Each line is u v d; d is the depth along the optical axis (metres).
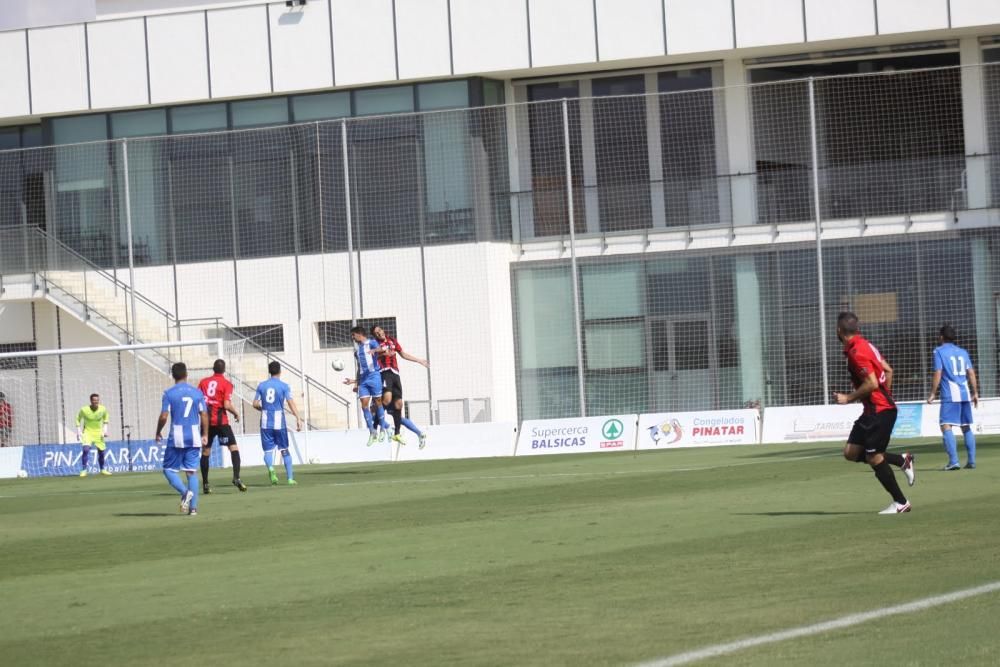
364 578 21.03
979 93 69.00
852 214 67.94
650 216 70.75
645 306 69.75
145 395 72.94
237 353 70.12
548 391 70.44
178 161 73.12
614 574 20.12
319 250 71.38
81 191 74.50
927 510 26.61
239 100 75.88
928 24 67.69
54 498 46.34
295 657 15.03
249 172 72.31
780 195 68.94
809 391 67.38
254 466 61.44
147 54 76.19
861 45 70.06
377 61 73.50
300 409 70.88
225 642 16.12
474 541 25.41
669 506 30.56
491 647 15.09
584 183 71.75
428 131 70.31
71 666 15.14
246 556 24.97
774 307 68.19
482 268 69.62
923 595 17.06
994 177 66.00
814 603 16.89
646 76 72.88
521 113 71.81
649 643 14.90
